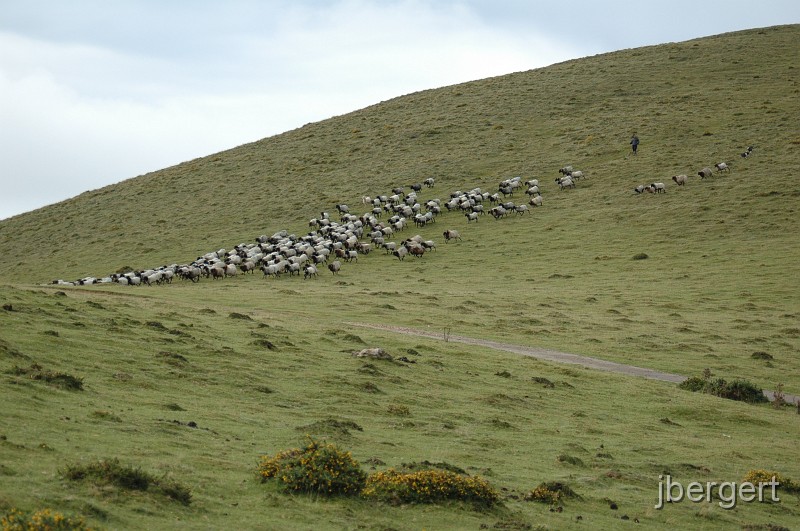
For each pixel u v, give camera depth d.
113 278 74.75
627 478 25.05
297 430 25.34
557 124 128.88
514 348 48.78
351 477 19.36
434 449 25.53
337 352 40.25
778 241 79.69
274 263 79.44
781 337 54.34
